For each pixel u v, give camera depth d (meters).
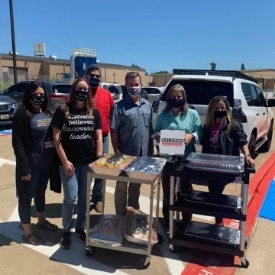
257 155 8.48
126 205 4.01
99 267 3.30
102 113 4.50
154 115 5.79
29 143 3.53
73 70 18.77
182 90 3.77
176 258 3.47
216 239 3.51
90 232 3.46
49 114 3.73
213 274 3.21
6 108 10.95
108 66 48.41
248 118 6.02
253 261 3.46
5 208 4.68
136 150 3.81
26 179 3.47
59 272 3.21
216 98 3.82
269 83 55.56
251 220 4.36
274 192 5.41
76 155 3.54
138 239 3.36
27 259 3.41
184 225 3.85
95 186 4.56
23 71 40.06
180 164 3.63
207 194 3.79
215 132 3.85
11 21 17.47
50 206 4.80
